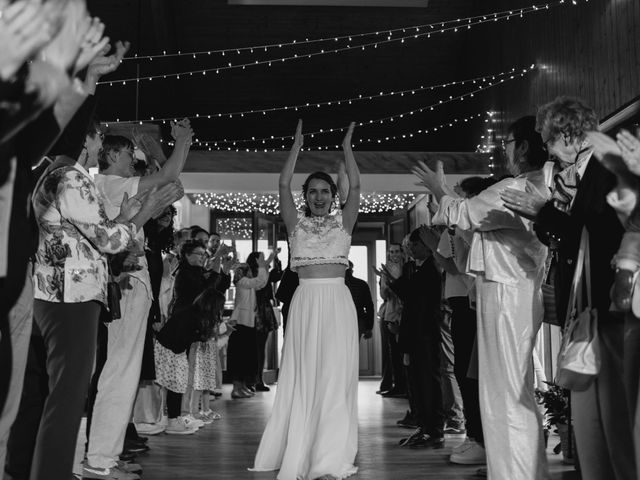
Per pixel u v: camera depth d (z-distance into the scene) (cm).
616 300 188
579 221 219
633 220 191
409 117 1202
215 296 513
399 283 503
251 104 1174
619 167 191
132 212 274
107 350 354
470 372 357
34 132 165
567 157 253
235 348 877
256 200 1232
